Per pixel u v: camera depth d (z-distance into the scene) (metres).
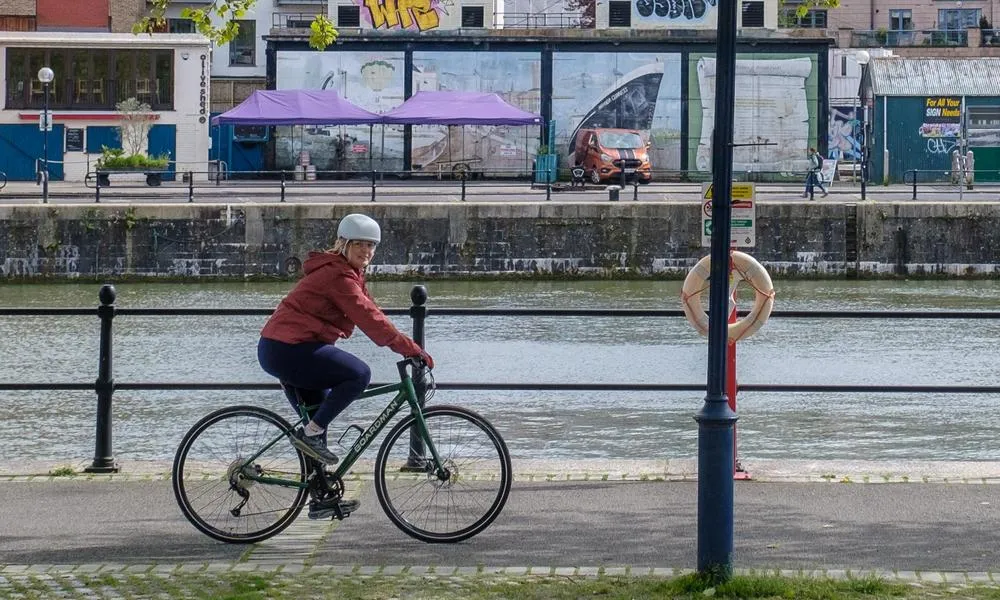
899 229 45.00
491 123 52.56
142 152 57.75
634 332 30.39
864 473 10.30
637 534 8.47
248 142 62.72
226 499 8.33
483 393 22.58
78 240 43.38
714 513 7.07
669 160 60.62
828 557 7.88
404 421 8.33
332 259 8.07
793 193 49.25
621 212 44.62
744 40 59.59
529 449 17.98
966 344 28.20
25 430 19.62
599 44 60.31
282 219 43.91
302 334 8.05
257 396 22.34
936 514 8.95
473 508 8.34
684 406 21.44
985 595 6.92
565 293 40.44
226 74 73.94
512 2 63.53
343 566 7.72
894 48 75.31
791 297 38.88
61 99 59.88
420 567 7.67
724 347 7.09
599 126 60.50
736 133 59.88
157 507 9.25
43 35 59.41
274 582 7.33
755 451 18.05
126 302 37.75
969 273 45.00
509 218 44.50
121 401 21.95
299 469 8.35
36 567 7.69
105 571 7.59
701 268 10.38
